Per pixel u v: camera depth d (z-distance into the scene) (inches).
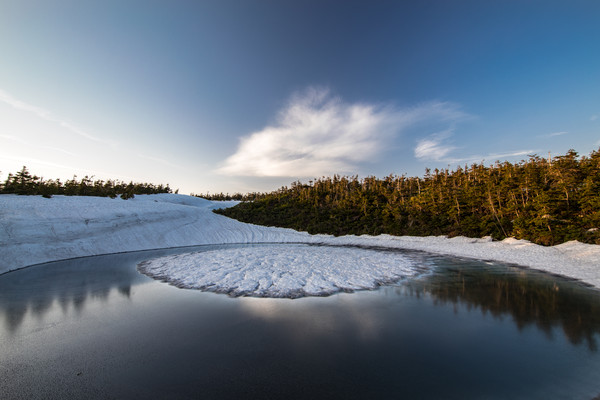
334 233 1887.3
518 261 903.1
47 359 289.7
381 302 480.1
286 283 594.9
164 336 344.8
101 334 352.5
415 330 359.3
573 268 748.0
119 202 1900.8
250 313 426.0
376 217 1959.9
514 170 1513.3
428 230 1587.1
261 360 282.0
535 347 310.7
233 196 5620.1
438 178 2155.5
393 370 261.9
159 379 249.3
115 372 262.4
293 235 1988.2
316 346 313.9
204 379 248.1
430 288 576.7
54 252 1071.0
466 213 1550.2
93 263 967.6
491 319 398.3
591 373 257.8
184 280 653.9
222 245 1673.2
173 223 1838.1
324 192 2886.3
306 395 223.1
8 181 1691.7
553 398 221.3
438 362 277.6
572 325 374.3
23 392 232.4
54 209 1392.7
